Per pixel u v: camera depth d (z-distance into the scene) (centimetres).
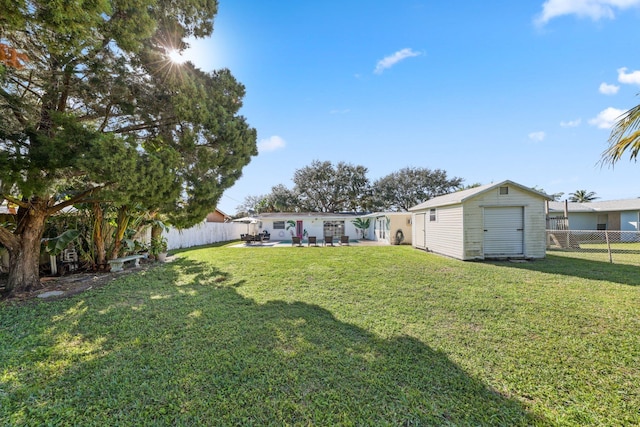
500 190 959
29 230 578
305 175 2997
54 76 452
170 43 543
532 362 276
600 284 585
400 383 242
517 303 463
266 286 600
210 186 583
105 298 514
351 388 235
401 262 918
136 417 201
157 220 1014
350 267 825
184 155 565
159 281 661
